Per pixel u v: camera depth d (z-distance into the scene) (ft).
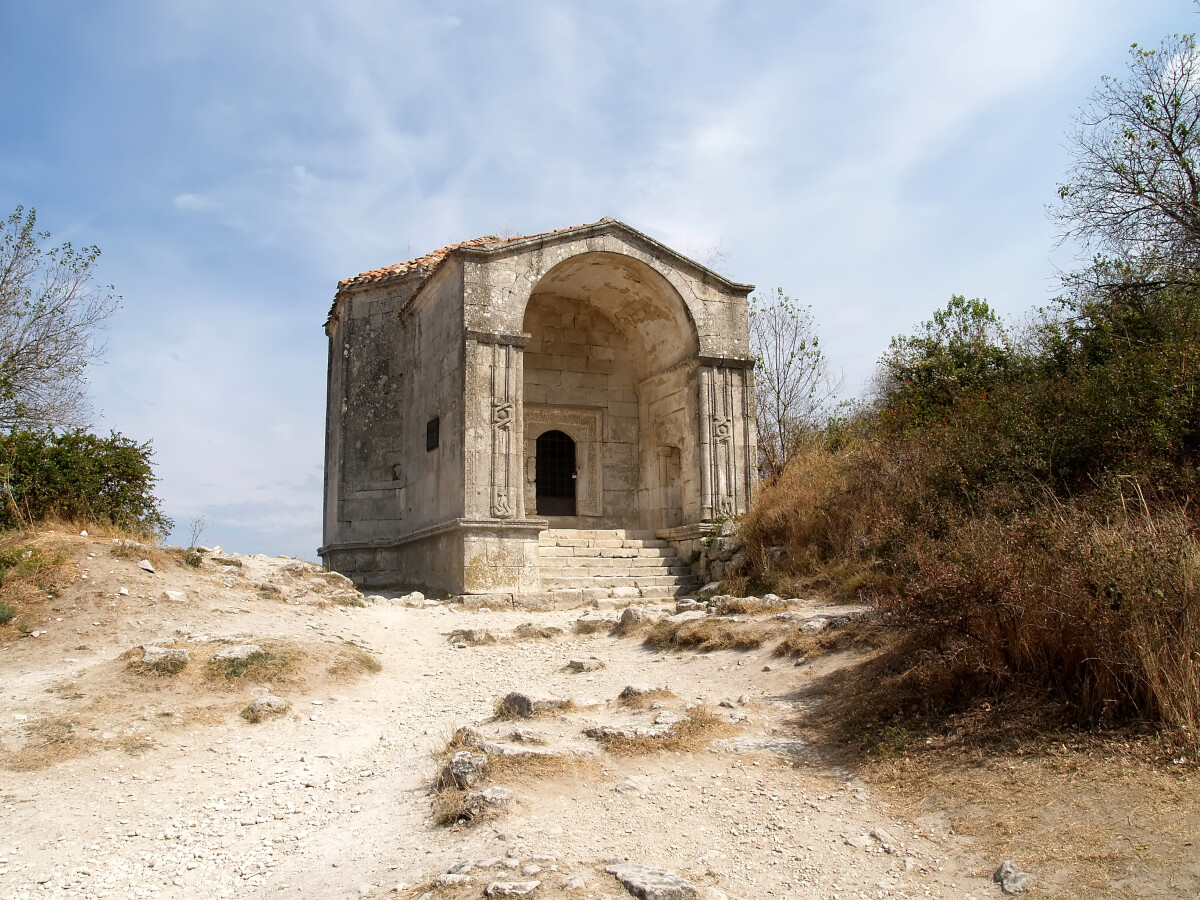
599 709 30.58
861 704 26.91
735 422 67.10
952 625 25.96
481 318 60.08
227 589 45.32
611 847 19.95
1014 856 17.93
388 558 73.46
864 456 52.44
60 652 34.76
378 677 37.09
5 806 23.09
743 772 24.23
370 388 76.28
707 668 35.14
